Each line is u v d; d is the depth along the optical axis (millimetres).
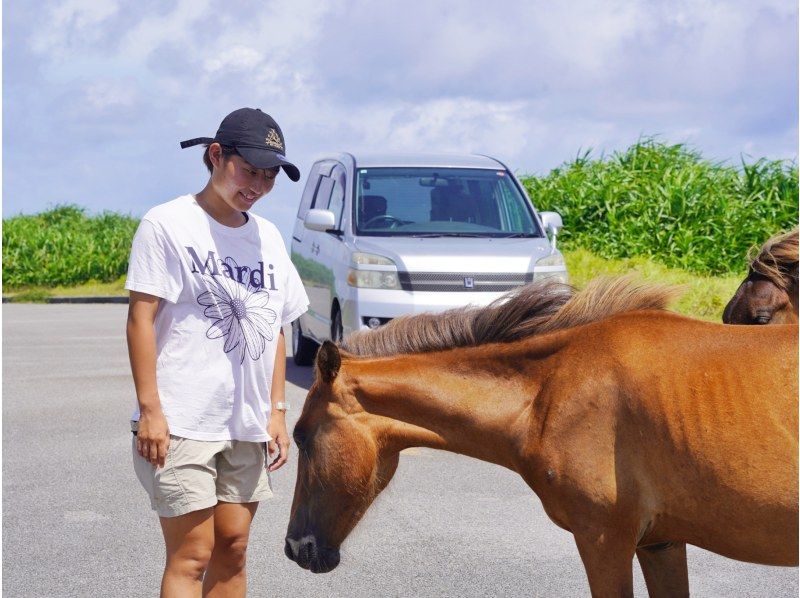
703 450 3279
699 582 5188
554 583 5145
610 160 20516
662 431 3357
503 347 3824
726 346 3391
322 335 10703
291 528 3912
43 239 29406
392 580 5211
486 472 7520
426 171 10750
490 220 10469
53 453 7984
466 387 3809
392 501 6688
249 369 3896
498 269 9359
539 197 18969
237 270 3881
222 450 3887
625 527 3459
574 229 18219
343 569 5379
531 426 3670
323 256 10695
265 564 5508
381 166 10797
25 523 6168
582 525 3525
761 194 17750
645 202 17969
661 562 3809
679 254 16938
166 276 3752
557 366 3670
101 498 6723
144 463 3861
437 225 10312
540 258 9578
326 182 11844
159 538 5895
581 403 3529
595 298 3746
